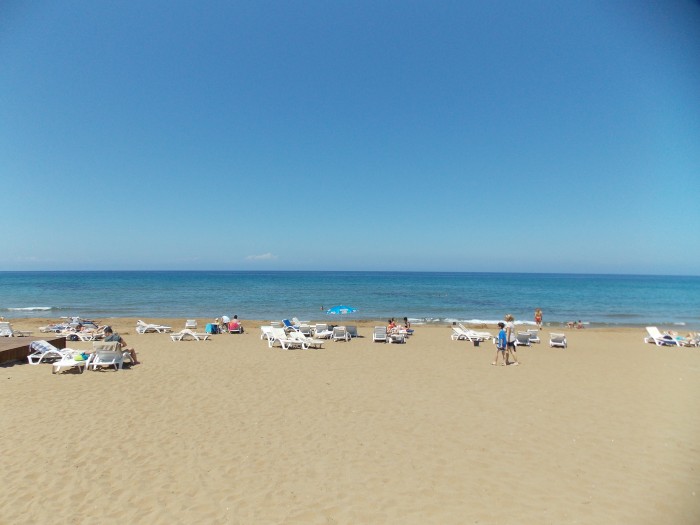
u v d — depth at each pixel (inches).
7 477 219.3
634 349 743.7
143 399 366.3
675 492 209.8
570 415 331.9
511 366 546.3
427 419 320.2
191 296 2265.0
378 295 2485.2
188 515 186.7
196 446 264.2
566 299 2346.2
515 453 256.8
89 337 764.6
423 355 629.0
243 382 434.3
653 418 326.0
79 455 248.1
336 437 281.7
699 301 2251.5
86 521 180.9
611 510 192.9
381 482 219.3
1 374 453.1
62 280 4397.1
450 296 2469.2
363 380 449.4
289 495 205.2
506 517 186.7
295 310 1605.6
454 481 220.5
